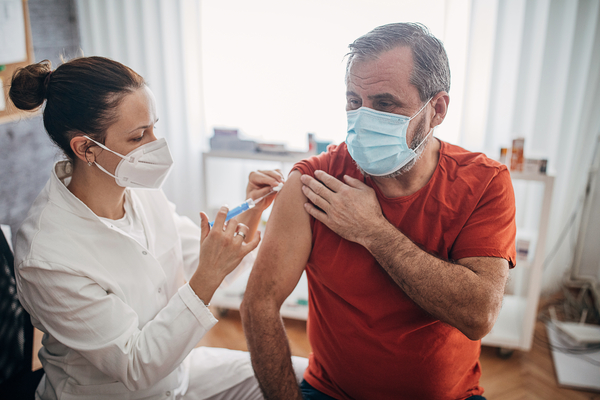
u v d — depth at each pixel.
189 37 2.78
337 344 1.18
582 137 2.61
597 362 2.25
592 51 2.46
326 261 1.13
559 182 2.67
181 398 1.32
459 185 1.09
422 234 1.10
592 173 2.67
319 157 1.21
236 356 1.45
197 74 2.84
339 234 1.07
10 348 1.31
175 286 1.36
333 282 1.13
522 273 2.57
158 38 2.83
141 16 2.81
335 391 1.23
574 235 2.79
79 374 1.17
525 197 2.57
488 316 1.00
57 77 1.03
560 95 2.50
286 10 2.68
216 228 1.07
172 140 2.96
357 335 1.14
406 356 1.13
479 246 1.05
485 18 2.43
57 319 1.06
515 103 2.56
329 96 2.77
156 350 1.06
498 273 1.03
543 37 2.41
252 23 2.73
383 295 1.10
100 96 1.02
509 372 2.21
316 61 2.73
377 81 1.00
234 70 2.83
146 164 1.12
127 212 1.26
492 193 1.08
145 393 1.20
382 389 1.18
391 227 1.04
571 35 2.40
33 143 2.52
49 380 1.21
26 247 1.06
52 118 1.06
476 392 1.24
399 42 0.99
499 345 2.30
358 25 2.62
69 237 1.09
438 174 1.11
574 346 2.38
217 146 2.46
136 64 2.90
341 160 1.20
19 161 2.42
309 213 1.12
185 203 3.08
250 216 1.37
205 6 2.74
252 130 2.92
